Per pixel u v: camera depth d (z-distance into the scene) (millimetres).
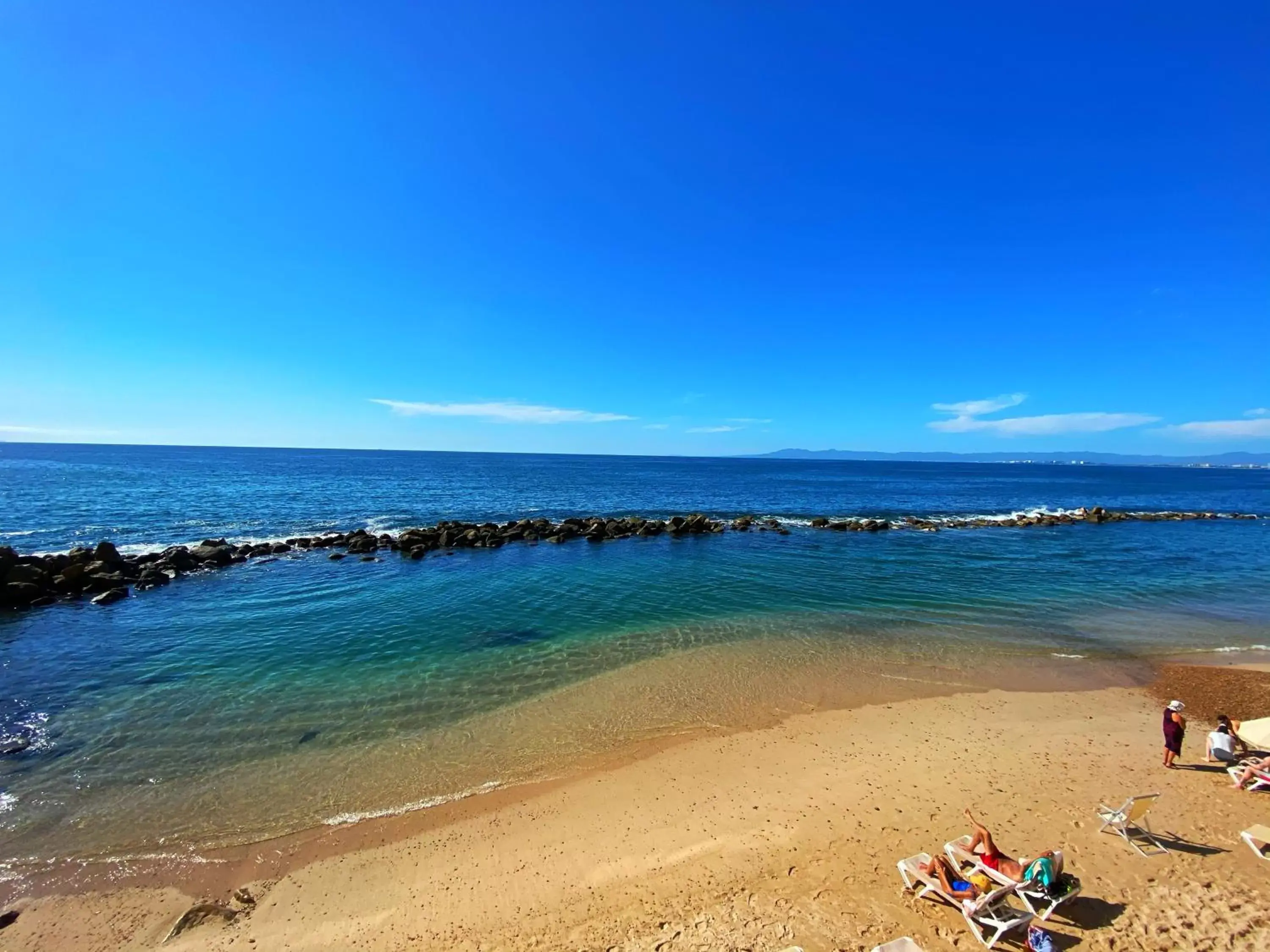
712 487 80938
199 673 13945
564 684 13547
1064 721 11836
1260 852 7402
